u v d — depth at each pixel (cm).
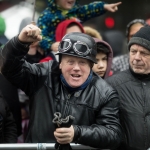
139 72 606
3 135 648
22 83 570
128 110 593
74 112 561
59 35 736
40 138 565
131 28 863
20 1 1223
